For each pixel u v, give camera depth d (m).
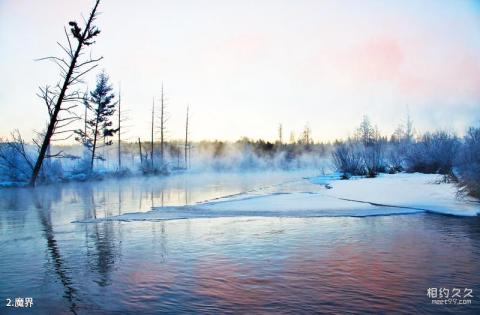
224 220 13.99
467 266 8.09
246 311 6.02
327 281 7.27
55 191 28.58
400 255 8.95
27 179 31.73
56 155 28.39
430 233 11.33
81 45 25.09
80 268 8.20
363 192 22.41
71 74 25.36
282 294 6.67
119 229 12.45
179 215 15.32
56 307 6.21
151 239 10.86
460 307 6.09
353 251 9.32
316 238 10.79
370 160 39.19
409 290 6.81
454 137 35.31
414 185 24.72
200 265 8.31
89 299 6.55
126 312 6.02
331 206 17.28
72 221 14.28
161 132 57.62
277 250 9.48
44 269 8.16
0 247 10.11
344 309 6.06
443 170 32.84
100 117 45.03
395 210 15.78
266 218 14.35
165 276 7.62
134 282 7.31
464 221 13.25
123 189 30.72
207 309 6.11
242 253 9.23
